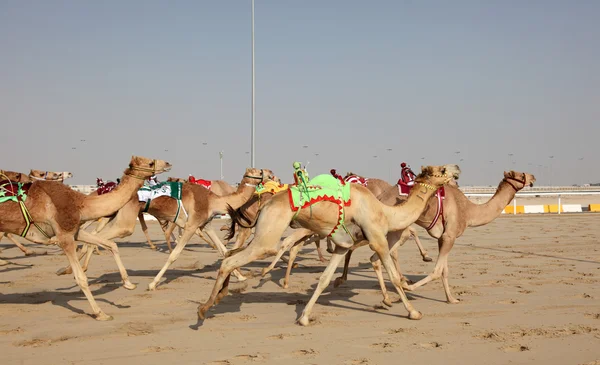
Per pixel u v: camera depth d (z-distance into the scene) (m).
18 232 8.16
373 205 8.20
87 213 8.44
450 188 9.86
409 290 9.48
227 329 7.77
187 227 11.12
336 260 8.30
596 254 15.73
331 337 7.39
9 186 8.01
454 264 13.90
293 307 9.15
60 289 10.54
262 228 7.62
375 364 6.34
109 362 6.39
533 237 20.48
